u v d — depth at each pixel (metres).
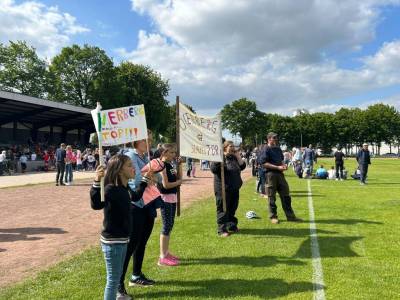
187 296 5.46
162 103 71.81
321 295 5.38
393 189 18.58
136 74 69.88
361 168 21.55
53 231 9.77
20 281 6.20
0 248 8.19
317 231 9.23
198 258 7.20
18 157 35.59
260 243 8.20
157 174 6.61
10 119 42.84
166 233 6.86
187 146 8.66
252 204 13.75
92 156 37.53
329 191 17.69
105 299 4.64
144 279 5.96
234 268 6.60
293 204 13.61
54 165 38.28
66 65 66.44
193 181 23.66
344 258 7.09
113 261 4.64
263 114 126.50
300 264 6.76
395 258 7.06
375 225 9.85
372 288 5.62
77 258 7.34
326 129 120.38
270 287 5.72
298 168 26.53
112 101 66.38
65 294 5.57
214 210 12.48
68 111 45.66
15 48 69.00
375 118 115.19
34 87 68.94
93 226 10.38
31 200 15.30
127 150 6.08
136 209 5.61
